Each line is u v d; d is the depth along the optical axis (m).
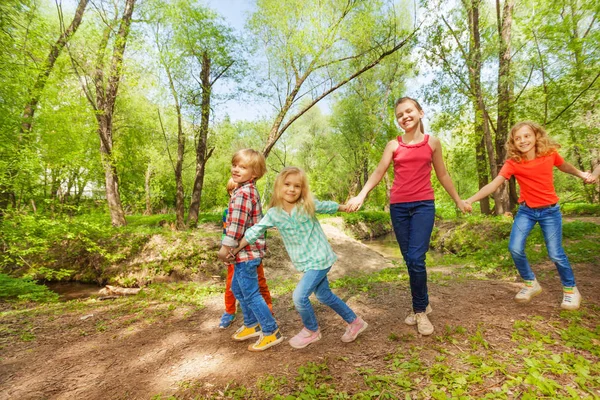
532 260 5.16
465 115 12.74
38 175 7.57
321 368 2.29
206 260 9.16
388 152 2.86
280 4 10.94
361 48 11.77
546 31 9.69
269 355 2.65
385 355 2.40
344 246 12.21
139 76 10.41
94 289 8.30
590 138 11.56
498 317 2.88
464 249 10.26
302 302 2.53
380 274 6.32
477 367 2.09
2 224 6.99
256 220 2.91
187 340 3.22
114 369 2.65
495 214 12.70
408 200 2.74
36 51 7.66
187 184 28.89
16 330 3.71
